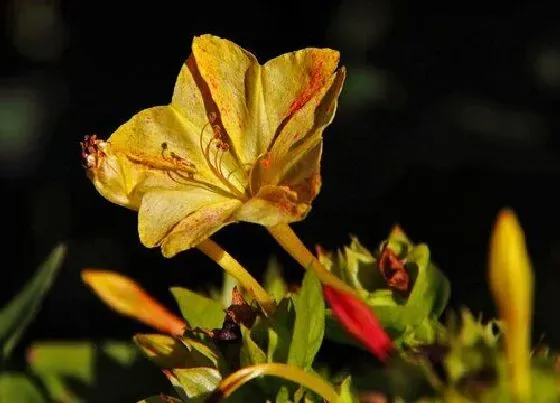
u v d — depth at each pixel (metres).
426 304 0.33
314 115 0.33
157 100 0.91
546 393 0.29
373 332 0.31
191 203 0.33
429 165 0.81
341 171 0.83
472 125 0.88
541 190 0.77
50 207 0.86
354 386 0.31
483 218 0.75
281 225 0.32
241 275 0.32
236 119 0.34
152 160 0.33
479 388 0.29
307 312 0.31
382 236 0.77
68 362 0.37
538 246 0.74
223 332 0.32
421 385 0.29
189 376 0.31
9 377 0.37
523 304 0.29
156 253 0.79
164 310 0.35
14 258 0.84
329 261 0.34
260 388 0.31
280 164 0.33
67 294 0.79
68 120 0.91
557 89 0.91
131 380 0.37
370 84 0.91
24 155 0.89
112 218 0.85
